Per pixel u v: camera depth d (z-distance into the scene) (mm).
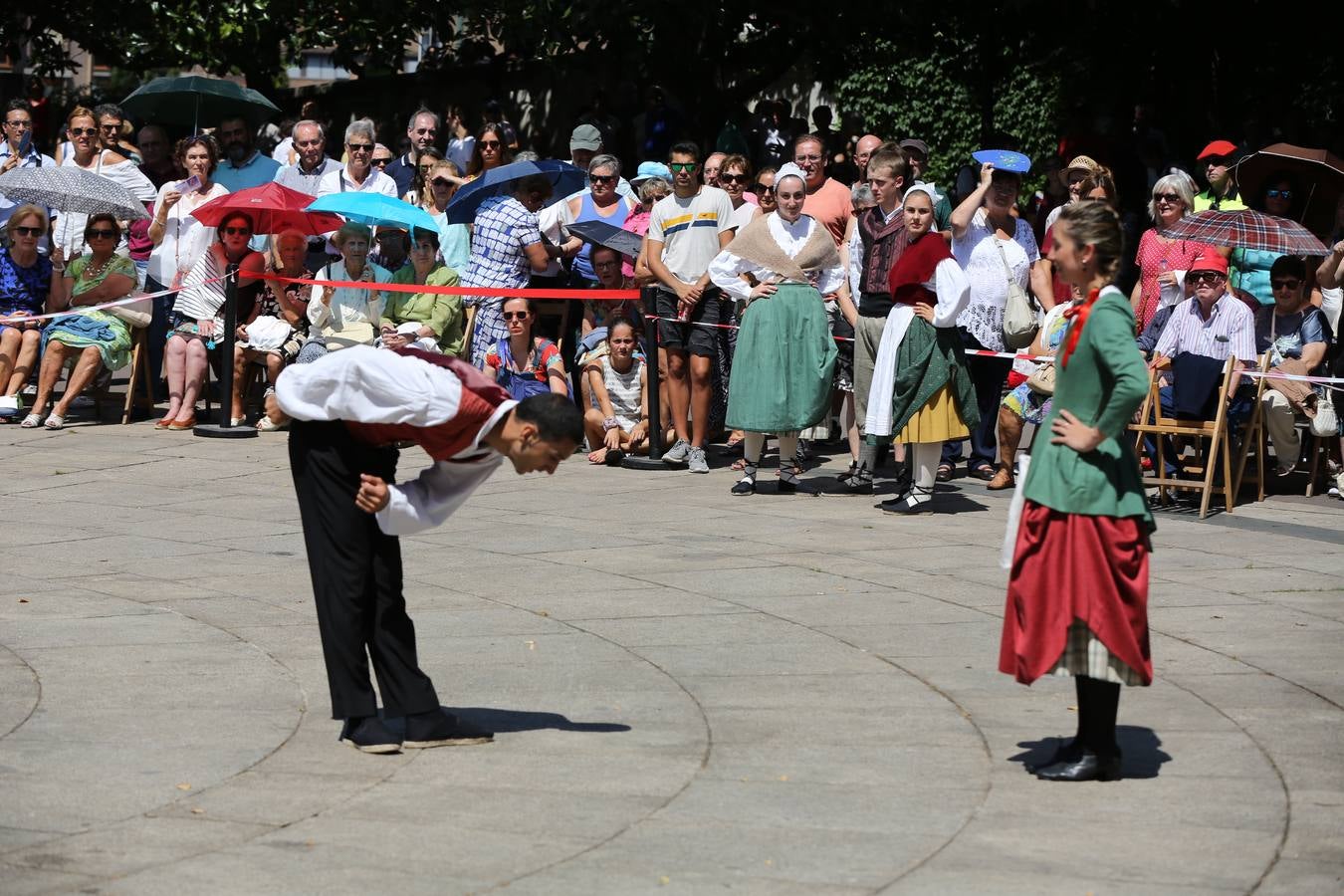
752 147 22766
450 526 12312
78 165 18344
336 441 7145
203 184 17344
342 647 7258
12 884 5688
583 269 16516
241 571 10766
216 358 17156
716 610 9797
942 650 8945
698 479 14438
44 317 16562
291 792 6723
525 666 8633
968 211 13984
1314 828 6340
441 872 5844
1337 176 15047
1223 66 21562
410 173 19734
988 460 14672
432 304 15930
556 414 7008
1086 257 6977
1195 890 5715
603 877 5801
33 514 12664
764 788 6789
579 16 23031
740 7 22047
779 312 13180
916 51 23250
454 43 34750
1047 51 21797
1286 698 8117
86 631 9227
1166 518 12859
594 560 11141
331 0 31328
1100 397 6871
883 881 5773
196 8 31547
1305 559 11336
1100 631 6789
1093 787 6832
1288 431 13516
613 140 24609
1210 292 13023
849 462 15359
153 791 6707
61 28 32250
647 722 7711
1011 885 5750
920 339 12438
